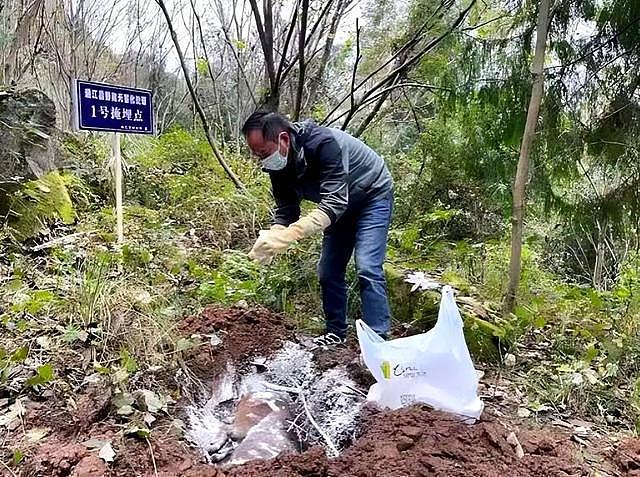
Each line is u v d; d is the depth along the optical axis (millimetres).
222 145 8320
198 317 3668
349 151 3252
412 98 7395
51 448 2344
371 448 2357
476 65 4250
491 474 2227
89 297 3434
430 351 2664
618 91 4043
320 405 2941
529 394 3189
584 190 4344
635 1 3869
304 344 3627
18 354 2891
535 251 6242
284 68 7172
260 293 4215
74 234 4832
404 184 6934
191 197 6113
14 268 4066
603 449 2648
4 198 4855
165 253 4723
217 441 2600
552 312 4258
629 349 3555
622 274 5223
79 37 8820
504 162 4574
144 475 2221
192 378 3072
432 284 4156
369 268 3283
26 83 6594
